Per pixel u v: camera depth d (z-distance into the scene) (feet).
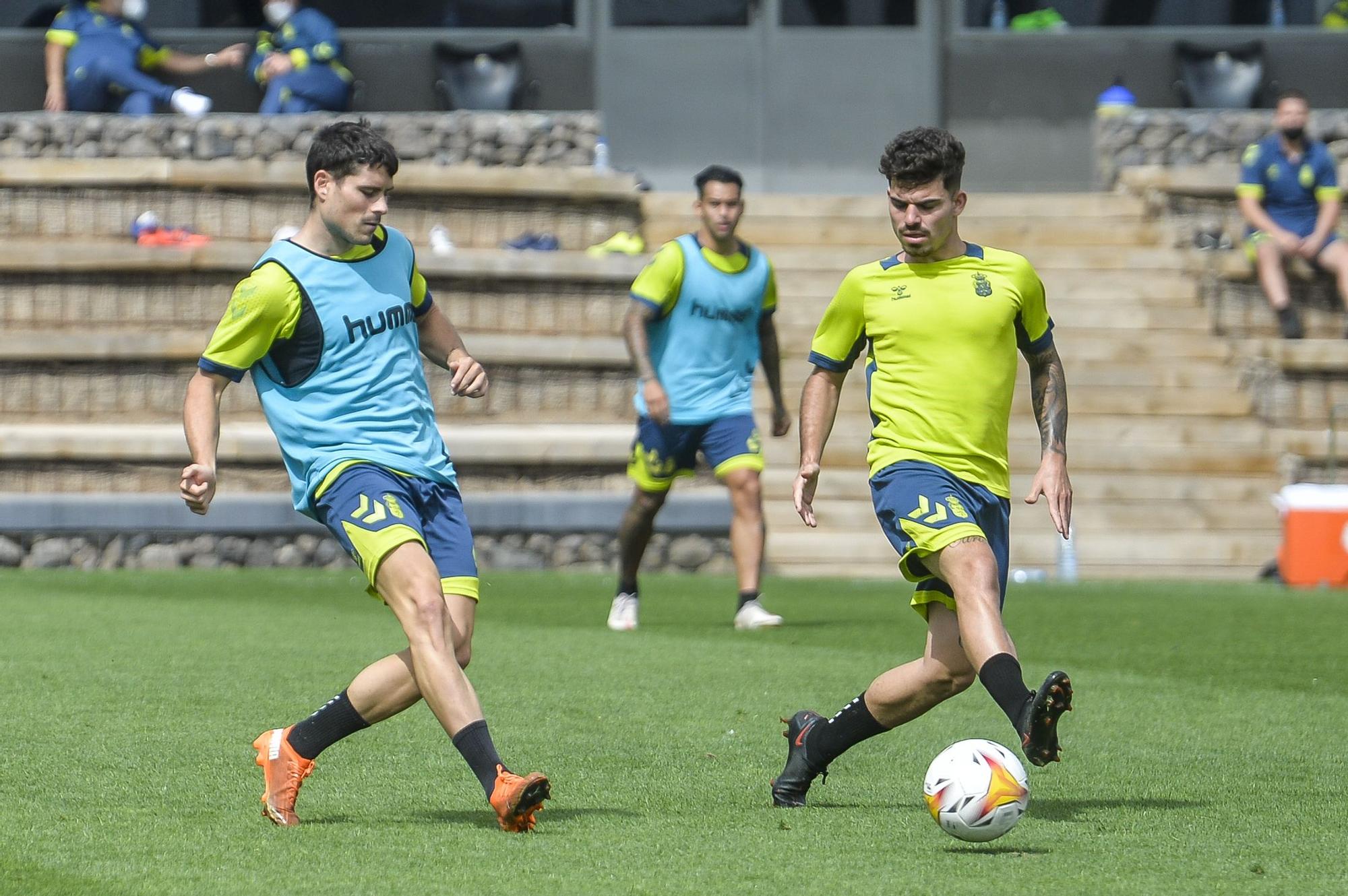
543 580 171.32
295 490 59.88
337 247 59.93
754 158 257.55
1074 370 211.82
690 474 126.52
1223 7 262.88
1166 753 74.69
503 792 54.39
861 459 202.90
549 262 213.87
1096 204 239.09
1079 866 51.72
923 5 257.55
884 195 250.98
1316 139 232.12
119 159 225.35
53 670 97.76
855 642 117.70
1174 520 197.16
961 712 86.17
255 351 58.65
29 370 203.31
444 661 55.72
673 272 122.52
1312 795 64.80
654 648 113.19
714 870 50.78
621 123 257.14
